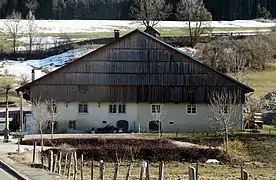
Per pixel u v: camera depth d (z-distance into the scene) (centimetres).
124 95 8638
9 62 14388
